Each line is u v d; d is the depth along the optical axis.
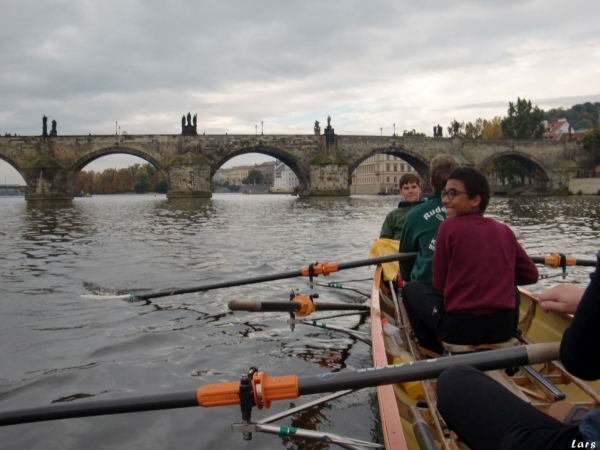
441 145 92.12
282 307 7.05
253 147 87.25
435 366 3.56
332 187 87.88
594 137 94.88
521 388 4.73
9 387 6.52
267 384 3.68
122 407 3.85
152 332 8.73
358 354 7.73
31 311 10.04
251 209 51.50
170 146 85.06
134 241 21.91
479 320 4.67
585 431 2.50
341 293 11.72
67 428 5.52
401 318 6.97
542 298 3.58
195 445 5.21
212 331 8.84
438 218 6.50
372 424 5.49
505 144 94.19
